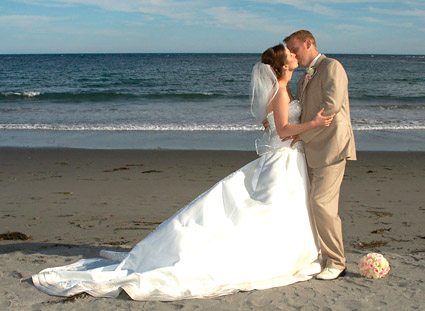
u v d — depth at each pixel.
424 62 87.00
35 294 3.29
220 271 3.25
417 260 3.96
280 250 3.40
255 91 3.66
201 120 16.08
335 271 3.55
